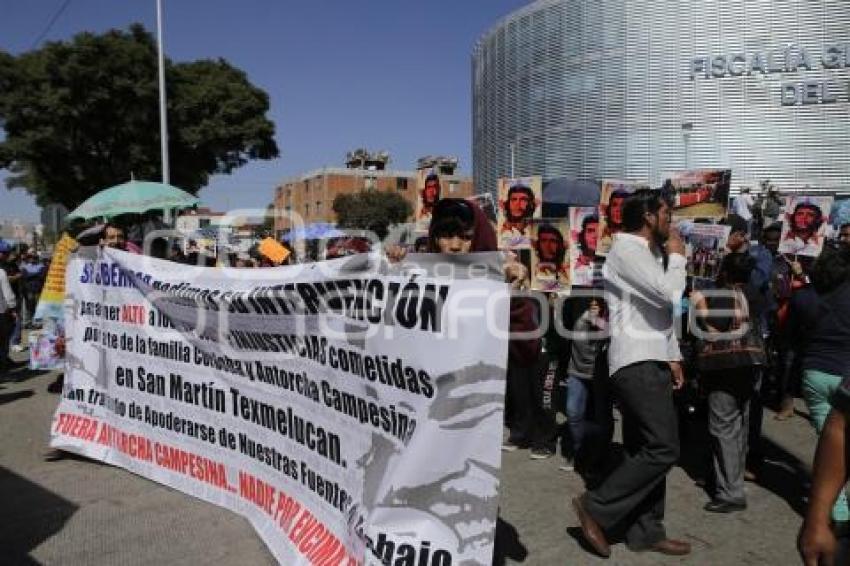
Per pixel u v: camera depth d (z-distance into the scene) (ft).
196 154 107.86
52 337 28.27
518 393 20.43
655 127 200.23
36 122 98.12
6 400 28.81
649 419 13.08
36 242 127.44
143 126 99.71
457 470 10.11
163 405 17.51
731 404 16.03
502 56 237.25
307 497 13.32
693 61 196.03
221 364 15.74
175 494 16.96
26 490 17.42
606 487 13.47
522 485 18.01
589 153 209.87
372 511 10.73
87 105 95.66
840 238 28.43
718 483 16.24
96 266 19.21
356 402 11.79
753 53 192.03
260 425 14.78
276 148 112.47
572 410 18.94
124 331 18.40
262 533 14.23
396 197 235.40
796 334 19.92
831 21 187.32
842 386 6.27
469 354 10.05
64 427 20.06
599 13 205.46
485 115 252.21
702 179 25.64
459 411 10.11
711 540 14.64
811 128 190.29
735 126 194.29
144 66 97.71
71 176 104.83
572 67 212.02
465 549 10.00
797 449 21.26
